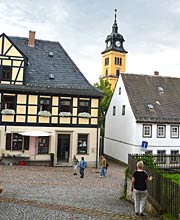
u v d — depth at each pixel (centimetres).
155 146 3400
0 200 1197
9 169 2522
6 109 2841
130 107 3484
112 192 1664
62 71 3206
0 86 2809
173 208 962
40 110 2947
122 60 7831
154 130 3409
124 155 3588
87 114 3041
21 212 997
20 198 1290
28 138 2906
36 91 2894
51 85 3009
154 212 1077
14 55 2886
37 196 1377
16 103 2878
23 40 3378
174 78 4072
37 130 2930
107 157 4131
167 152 3447
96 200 1370
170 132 3469
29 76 3019
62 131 2995
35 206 1106
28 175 2231
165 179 1034
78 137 3048
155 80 3934
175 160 2059
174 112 3588
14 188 1606
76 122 3038
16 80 2894
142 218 1010
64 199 1335
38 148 2936
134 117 3369
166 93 3822
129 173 1491
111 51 7744
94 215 1004
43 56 3291
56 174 2400
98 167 3055
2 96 2842
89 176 2416
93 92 3069
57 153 2992
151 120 3372
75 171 2467
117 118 3856
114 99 4000
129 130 3494
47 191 1566
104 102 4275
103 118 4359
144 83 3828
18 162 2861
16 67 2894
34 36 3375
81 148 3059
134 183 1063
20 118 2886
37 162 2920
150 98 3659
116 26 7906
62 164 2981
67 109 3022
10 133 2858
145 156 1645
